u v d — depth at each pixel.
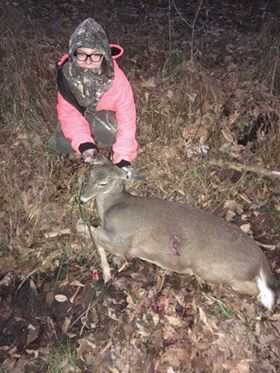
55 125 2.29
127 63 2.79
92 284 1.78
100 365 1.59
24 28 2.82
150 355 1.61
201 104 2.44
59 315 1.70
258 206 2.06
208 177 2.14
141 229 1.64
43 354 1.60
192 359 1.60
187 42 3.08
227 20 3.44
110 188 1.64
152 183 2.10
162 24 3.33
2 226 1.91
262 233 1.97
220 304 1.74
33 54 2.56
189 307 1.73
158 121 2.35
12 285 1.76
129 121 1.80
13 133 2.23
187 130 2.32
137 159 2.19
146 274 1.82
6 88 2.33
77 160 2.14
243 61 2.89
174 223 1.62
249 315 1.72
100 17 3.32
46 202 1.99
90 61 1.64
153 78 2.57
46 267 1.82
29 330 1.66
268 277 1.64
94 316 1.70
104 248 1.76
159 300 1.74
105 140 2.02
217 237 1.60
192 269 1.66
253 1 3.69
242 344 1.65
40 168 2.09
